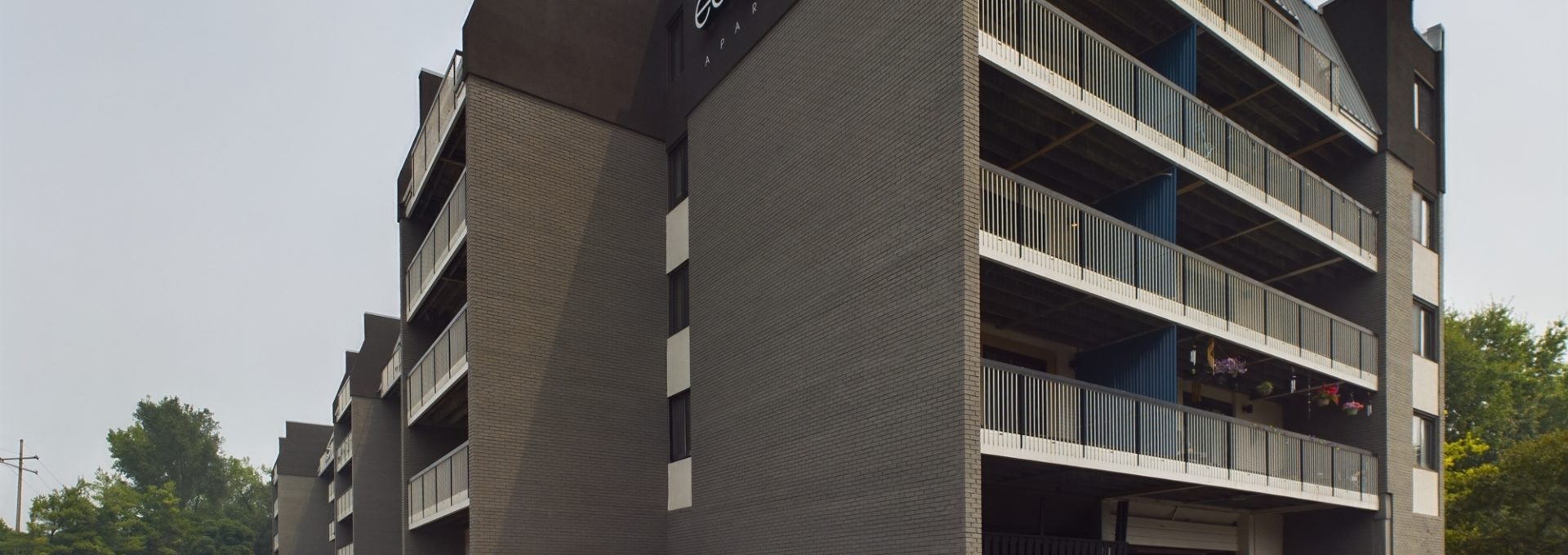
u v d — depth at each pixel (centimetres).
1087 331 1725
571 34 1967
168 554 8356
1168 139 1619
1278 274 2173
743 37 1834
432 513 2030
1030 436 1340
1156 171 1675
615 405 1870
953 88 1322
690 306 1894
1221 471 1616
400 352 2533
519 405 1769
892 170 1421
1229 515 2077
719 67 1895
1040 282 1464
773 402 1625
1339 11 2289
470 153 1798
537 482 1759
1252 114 2028
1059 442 1369
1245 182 1769
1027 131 1587
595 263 1900
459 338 1884
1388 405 2030
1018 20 1491
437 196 2362
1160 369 1634
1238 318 1748
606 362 1875
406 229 2536
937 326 1299
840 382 1473
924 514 1281
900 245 1388
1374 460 2008
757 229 1720
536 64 1908
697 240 1897
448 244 1978
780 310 1636
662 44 2089
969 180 1289
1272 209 1823
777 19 1739
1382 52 2191
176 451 10856
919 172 1367
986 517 1684
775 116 1711
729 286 1780
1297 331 1872
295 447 5734
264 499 10769
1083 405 1424
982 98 1485
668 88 2067
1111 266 1520
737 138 1812
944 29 1353
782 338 1623
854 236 1483
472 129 1808
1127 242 1552
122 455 10675
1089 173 1705
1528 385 4162
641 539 1848
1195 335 1725
